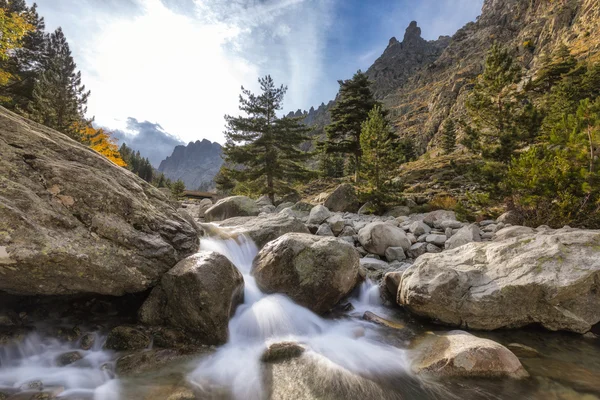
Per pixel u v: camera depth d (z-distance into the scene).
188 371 3.81
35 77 29.42
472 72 112.38
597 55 62.69
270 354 4.24
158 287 4.72
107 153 28.23
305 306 5.73
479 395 3.56
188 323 4.38
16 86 28.02
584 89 34.25
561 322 4.97
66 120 23.12
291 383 3.71
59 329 4.25
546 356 4.37
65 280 3.93
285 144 23.36
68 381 3.50
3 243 3.38
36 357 3.80
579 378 3.83
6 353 3.66
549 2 116.44
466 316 5.27
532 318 5.09
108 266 4.20
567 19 95.88
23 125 5.18
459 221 12.12
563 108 24.23
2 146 4.41
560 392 3.55
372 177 16.25
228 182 37.69
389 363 4.29
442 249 9.09
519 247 5.64
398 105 150.62
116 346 4.12
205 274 4.43
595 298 4.92
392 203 16.20
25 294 4.12
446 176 24.11
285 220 8.97
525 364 4.16
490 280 5.35
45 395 3.22
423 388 3.73
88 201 4.63
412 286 5.72
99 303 4.83
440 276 5.55
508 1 153.38
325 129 31.16
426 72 165.12
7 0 25.92
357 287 6.88
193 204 31.50
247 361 4.13
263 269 5.98
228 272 4.73
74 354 3.91
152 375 3.68
